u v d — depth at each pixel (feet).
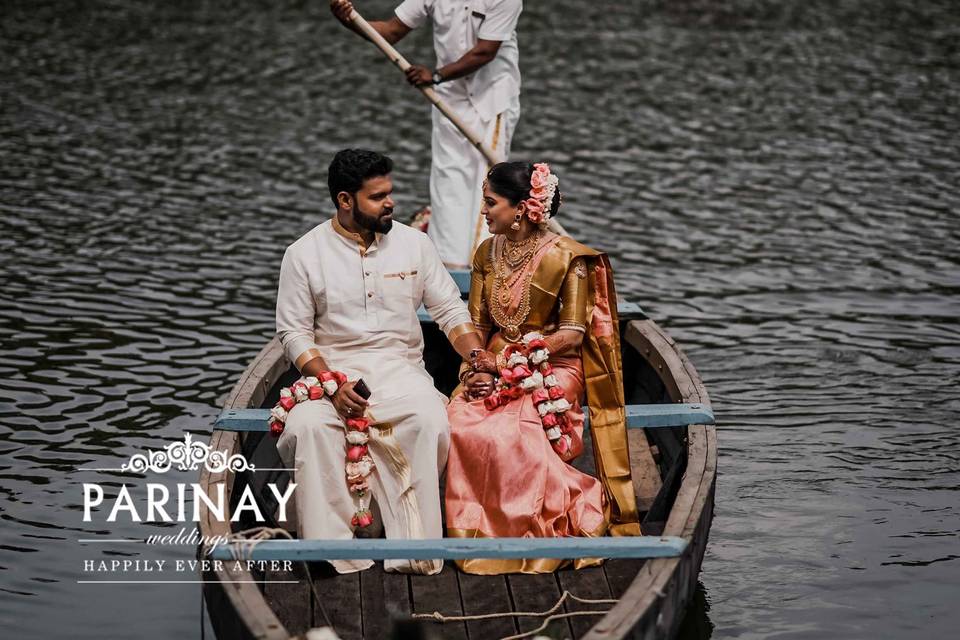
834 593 28.94
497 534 24.95
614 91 76.89
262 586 23.72
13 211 53.98
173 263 48.91
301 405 24.97
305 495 24.39
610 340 27.22
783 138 67.97
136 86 75.00
